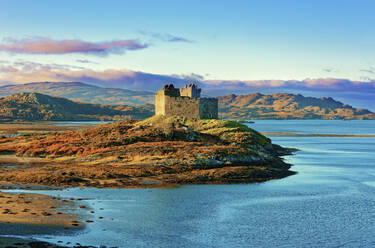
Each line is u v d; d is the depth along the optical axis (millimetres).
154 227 36594
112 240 32156
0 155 87500
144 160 73625
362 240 34500
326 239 34594
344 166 85062
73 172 63625
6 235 30562
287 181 64688
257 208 45375
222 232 35906
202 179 63156
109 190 53625
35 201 43938
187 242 32875
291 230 37031
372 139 189875
